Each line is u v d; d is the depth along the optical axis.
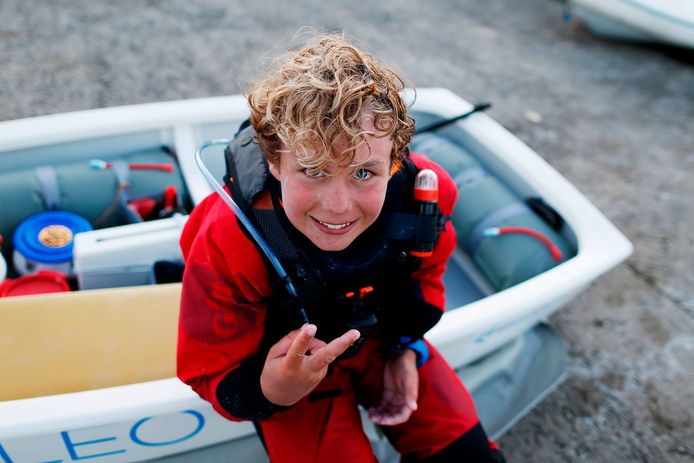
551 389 1.91
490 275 1.79
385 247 0.92
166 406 1.13
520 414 1.80
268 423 1.08
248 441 1.42
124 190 1.67
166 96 3.04
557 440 1.78
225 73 3.29
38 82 2.96
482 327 1.42
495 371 1.77
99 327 1.25
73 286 1.58
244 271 0.88
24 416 1.05
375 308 0.99
